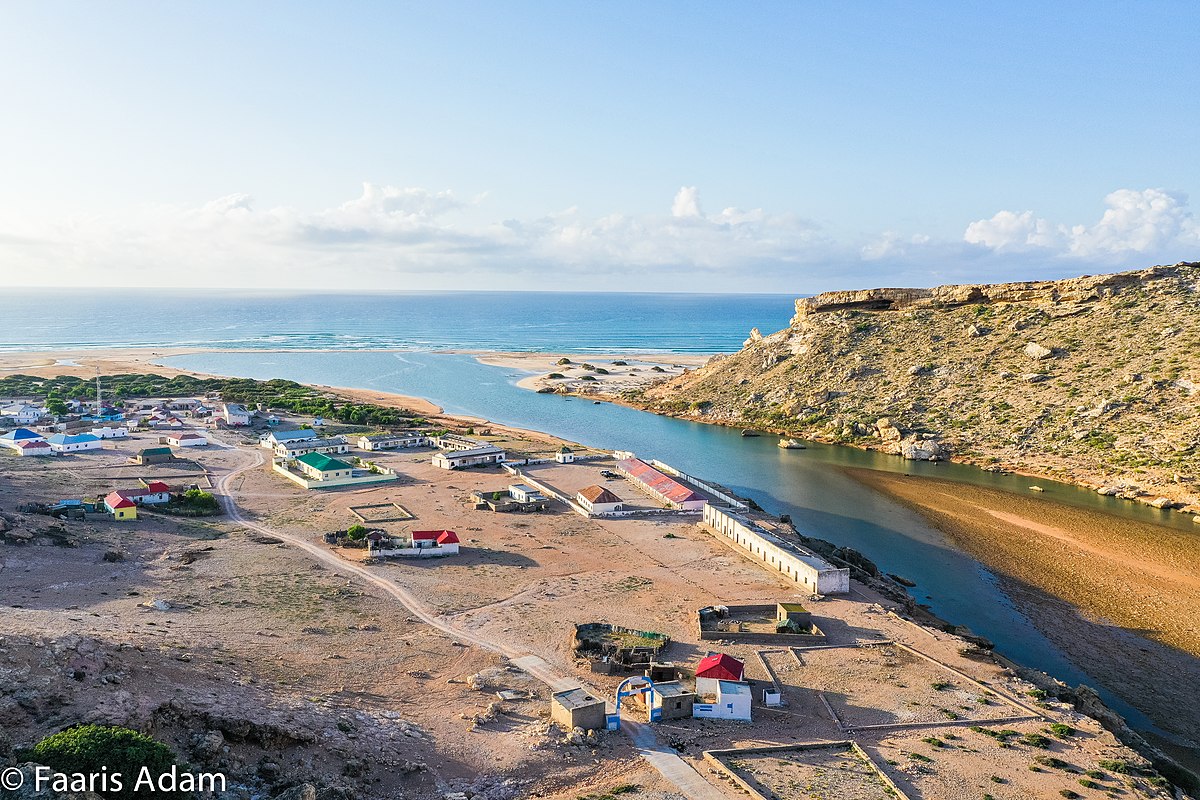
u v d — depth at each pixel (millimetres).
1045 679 70188
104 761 36469
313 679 60250
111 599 74062
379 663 65562
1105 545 111500
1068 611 89938
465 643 71438
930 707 62000
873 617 80625
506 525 111562
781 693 63812
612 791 47312
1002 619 88062
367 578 88188
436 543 98500
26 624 58062
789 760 52562
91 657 49312
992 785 50312
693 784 48594
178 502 114438
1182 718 68188
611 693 62438
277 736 46656
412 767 48281
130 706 44125
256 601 77938
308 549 97938
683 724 58000
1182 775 57688
